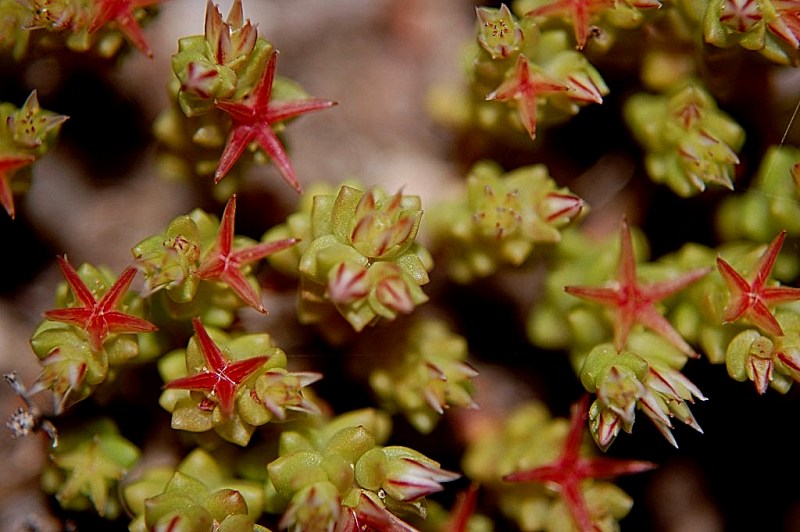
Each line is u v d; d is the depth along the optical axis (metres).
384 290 0.13
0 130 0.13
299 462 0.13
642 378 0.13
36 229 0.14
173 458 0.14
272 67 0.13
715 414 0.14
